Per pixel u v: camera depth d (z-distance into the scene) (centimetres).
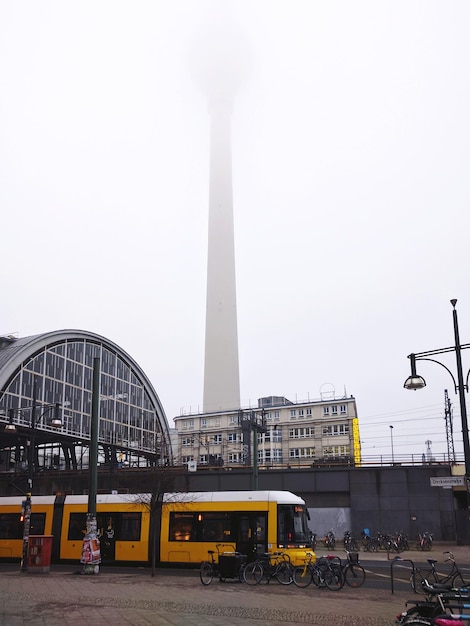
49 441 8406
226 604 1556
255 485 4159
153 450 9369
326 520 4869
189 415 11025
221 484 5309
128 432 9094
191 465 5444
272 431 10062
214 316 11369
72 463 8344
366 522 4716
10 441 8369
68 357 8119
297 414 10050
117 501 2856
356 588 1905
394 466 4772
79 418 8094
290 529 2462
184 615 1385
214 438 10650
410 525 4594
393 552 3900
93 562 2411
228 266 11675
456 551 3953
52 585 2009
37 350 7575
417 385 2127
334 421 9738
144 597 1698
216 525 2591
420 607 1055
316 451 9694
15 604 1565
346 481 4875
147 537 2731
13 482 6062
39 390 7512
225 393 10950
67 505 2991
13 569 2727
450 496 4553
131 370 9444
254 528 2506
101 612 1430
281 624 1265
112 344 8912
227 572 2080
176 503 2686
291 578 2022
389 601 1602
